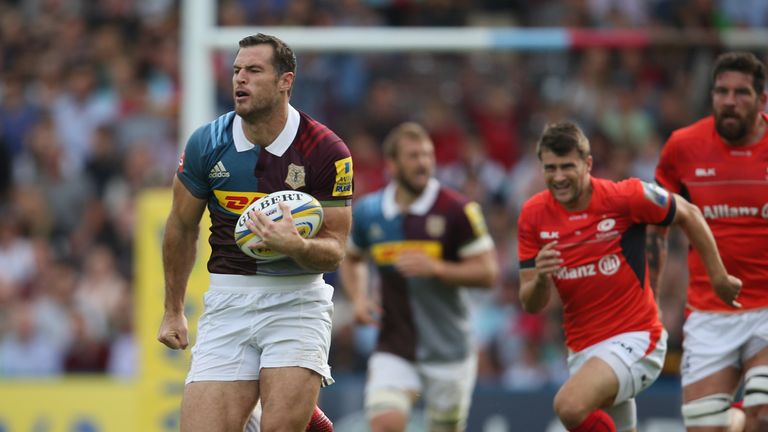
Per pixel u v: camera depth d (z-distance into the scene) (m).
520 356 43.53
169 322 21.28
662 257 24.09
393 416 30.38
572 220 23.11
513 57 53.06
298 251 19.12
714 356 24.06
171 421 33.59
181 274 21.23
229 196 20.31
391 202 31.89
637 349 22.78
